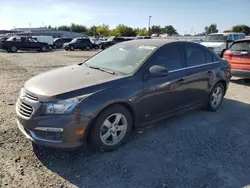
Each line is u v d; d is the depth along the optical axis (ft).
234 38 49.70
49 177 9.27
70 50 98.43
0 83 25.21
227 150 11.59
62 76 11.78
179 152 11.28
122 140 11.55
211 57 16.58
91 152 11.06
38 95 9.89
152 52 12.80
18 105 10.81
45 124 9.58
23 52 82.79
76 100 9.72
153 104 12.35
